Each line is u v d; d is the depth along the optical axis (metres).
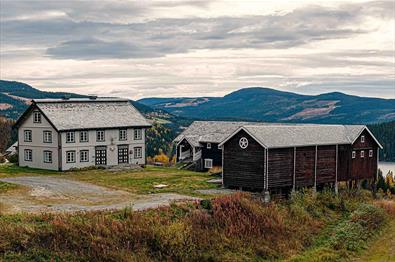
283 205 46.44
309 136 53.91
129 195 44.88
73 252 28.56
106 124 67.94
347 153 58.22
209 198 42.72
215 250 33.53
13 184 48.66
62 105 67.38
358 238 41.28
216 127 74.88
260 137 48.25
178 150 77.62
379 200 58.91
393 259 36.41
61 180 54.47
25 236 28.33
